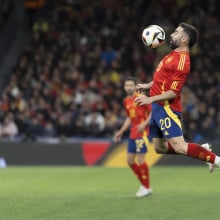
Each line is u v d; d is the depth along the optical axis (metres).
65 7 82.75
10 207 27.41
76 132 61.31
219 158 24.03
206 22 79.31
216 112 64.00
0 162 56.31
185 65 24.05
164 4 81.81
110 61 75.12
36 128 60.00
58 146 56.66
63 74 71.44
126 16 80.56
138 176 32.53
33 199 30.73
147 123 31.34
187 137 58.81
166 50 65.56
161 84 24.50
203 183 39.88
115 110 62.75
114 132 60.25
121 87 67.12
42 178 43.88
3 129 60.09
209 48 76.19
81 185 38.84
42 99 64.44
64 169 52.41
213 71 72.31
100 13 81.50
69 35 78.38
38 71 74.00
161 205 28.27
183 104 63.59
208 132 59.00
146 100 23.70
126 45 76.12
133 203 29.08
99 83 68.88
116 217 24.30
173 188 36.75
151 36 25.42
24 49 79.31
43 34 80.12
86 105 63.59
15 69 79.31
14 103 65.00
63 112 64.31
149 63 73.50
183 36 24.36
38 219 23.80
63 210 26.45
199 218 24.05
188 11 80.69
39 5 82.75
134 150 32.59
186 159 55.25
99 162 56.19
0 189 36.16
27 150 56.69
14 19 83.25
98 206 27.88
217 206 27.88
